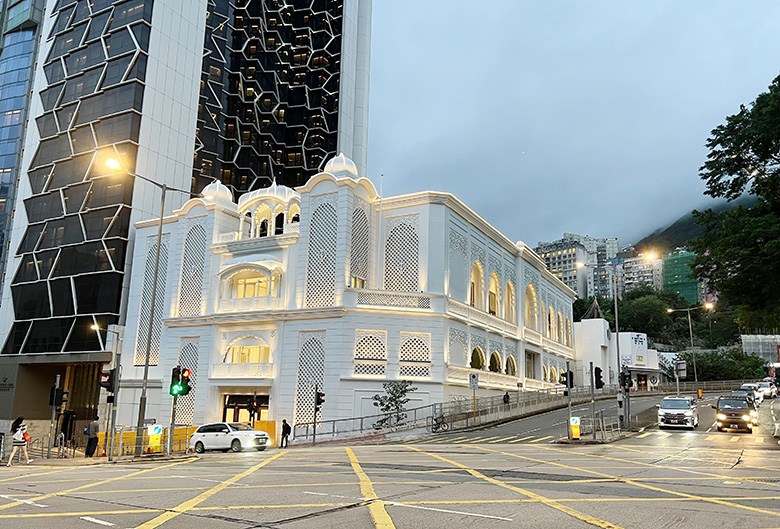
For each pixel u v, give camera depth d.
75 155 63.66
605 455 21.16
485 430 36.94
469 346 46.38
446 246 44.62
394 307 41.62
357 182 44.50
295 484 13.51
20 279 65.12
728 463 18.50
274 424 36.47
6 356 63.31
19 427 24.00
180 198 63.78
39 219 65.25
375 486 13.09
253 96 92.19
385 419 38.00
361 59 109.12
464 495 11.78
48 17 72.31
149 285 54.66
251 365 43.84
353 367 40.38
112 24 65.25
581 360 78.81
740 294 27.56
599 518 9.62
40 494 12.37
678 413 34.31
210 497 11.57
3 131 78.81
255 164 91.31
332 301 42.09
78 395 61.47
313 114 101.38
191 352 48.03
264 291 46.56
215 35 84.62
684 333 125.62
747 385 59.84
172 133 64.12
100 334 56.44
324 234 43.59
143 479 14.98
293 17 106.25
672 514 10.03
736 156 28.31
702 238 28.95
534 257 63.25
